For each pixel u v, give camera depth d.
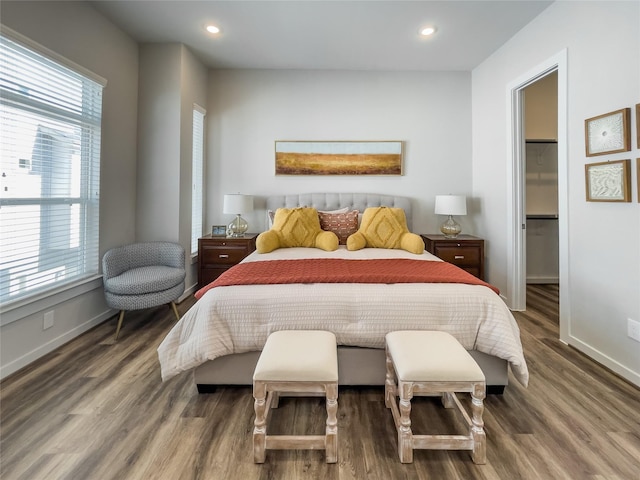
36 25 2.16
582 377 1.99
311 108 4.05
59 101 2.40
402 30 3.08
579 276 2.35
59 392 1.79
